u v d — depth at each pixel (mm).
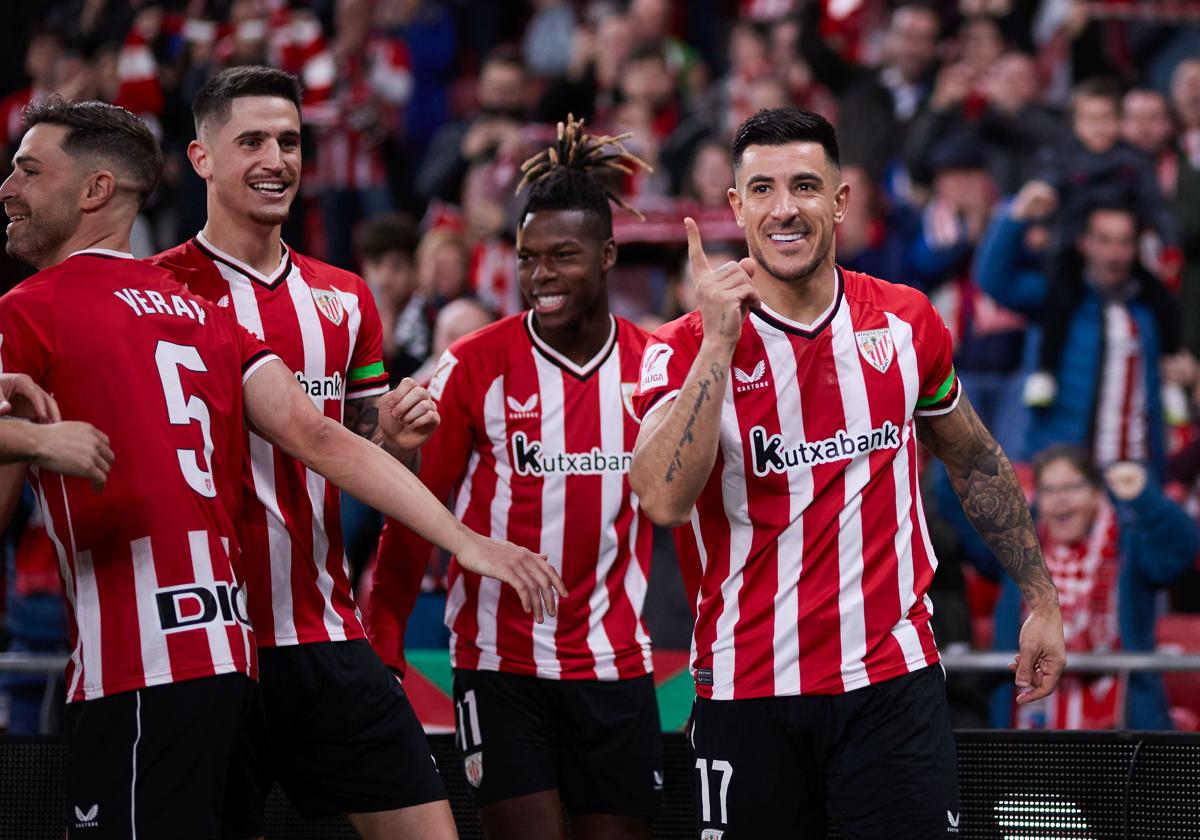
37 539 21078
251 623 12359
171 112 31016
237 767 12500
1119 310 23938
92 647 10789
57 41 36438
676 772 15398
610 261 14625
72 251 11461
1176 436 24641
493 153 31594
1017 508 12734
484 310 21656
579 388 14461
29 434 9812
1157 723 16844
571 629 14320
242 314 12898
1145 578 18203
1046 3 35250
